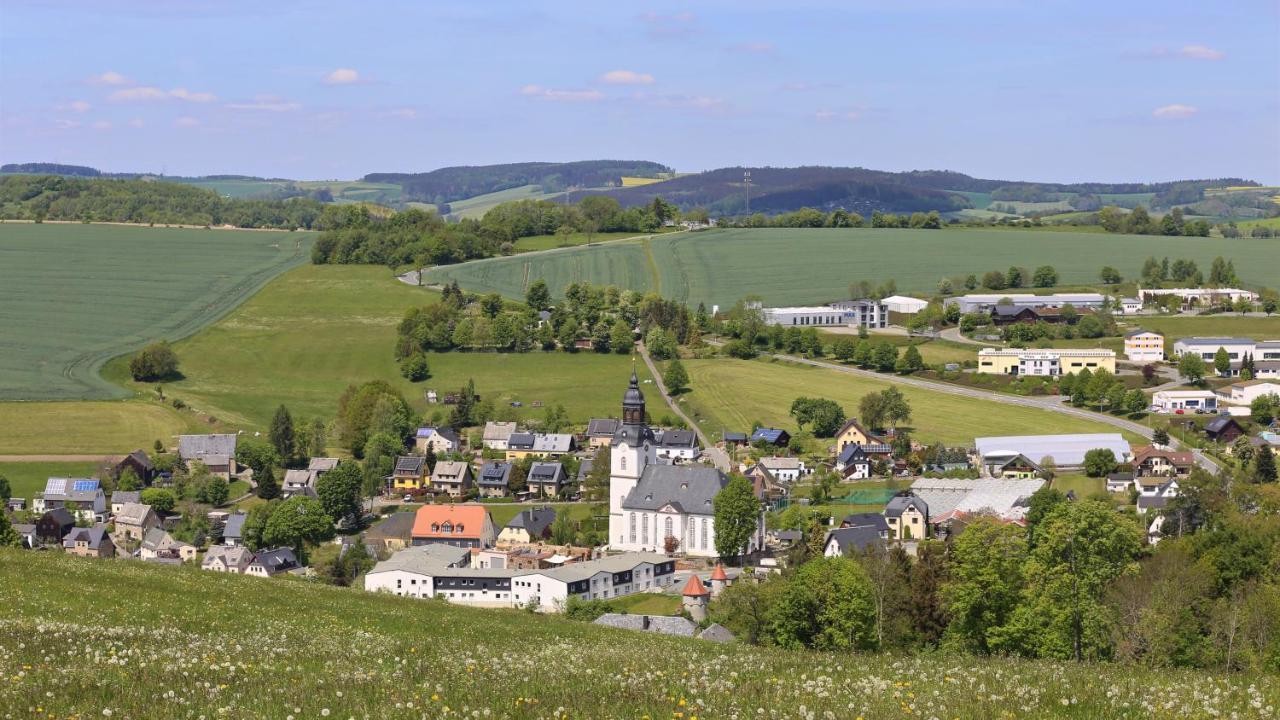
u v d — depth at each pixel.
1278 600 92.44
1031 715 36.66
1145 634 89.88
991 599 96.69
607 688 39.56
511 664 47.03
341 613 80.12
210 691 37.09
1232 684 44.72
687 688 39.66
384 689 38.59
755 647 72.25
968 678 43.62
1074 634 92.25
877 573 108.88
